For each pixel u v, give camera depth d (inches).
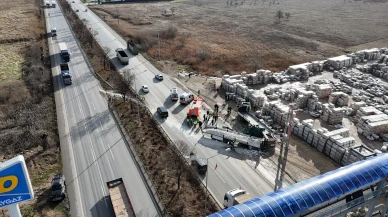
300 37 4744.1
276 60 3747.5
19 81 2984.7
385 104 2642.7
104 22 5565.9
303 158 2006.6
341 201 1269.7
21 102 2586.1
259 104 2618.1
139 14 6289.4
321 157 2014.0
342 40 4606.3
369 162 1347.2
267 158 2011.6
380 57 3779.5
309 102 2608.3
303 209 1141.1
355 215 1517.0
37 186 1712.6
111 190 1604.3
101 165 1903.3
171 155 1982.0
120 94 2849.4
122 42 4431.6
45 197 1635.1
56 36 4618.6
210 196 1676.9
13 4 6727.4
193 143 2159.2
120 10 6673.2
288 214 1114.7
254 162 1969.7
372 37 4749.0
